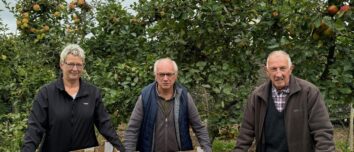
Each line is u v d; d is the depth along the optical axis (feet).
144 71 16.78
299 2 14.30
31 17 22.93
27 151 11.55
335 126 31.30
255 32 16.56
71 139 12.12
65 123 12.00
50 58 21.98
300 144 11.71
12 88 21.59
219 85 16.17
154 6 18.76
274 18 15.71
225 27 17.15
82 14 22.02
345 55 14.87
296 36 14.90
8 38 24.94
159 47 18.35
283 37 14.92
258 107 12.23
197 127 12.82
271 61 11.70
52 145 12.07
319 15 13.89
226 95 16.60
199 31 16.92
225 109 17.11
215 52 17.67
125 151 12.50
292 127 11.71
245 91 16.70
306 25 14.38
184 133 12.67
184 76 16.63
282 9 14.75
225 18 16.94
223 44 17.56
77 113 12.14
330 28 13.71
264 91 12.13
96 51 21.29
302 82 11.88
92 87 12.60
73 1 22.12
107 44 21.06
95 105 12.53
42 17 23.06
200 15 16.84
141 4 19.48
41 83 19.99
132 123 12.69
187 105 12.68
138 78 16.83
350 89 14.39
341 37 14.65
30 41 22.80
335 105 14.90
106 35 20.92
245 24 16.96
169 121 12.56
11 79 23.03
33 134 11.76
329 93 14.40
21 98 20.81
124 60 19.48
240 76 17.42
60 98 12.09
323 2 14.23
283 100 11.89
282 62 11.59
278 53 11.75
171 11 17.28
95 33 21.17
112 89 16.94
